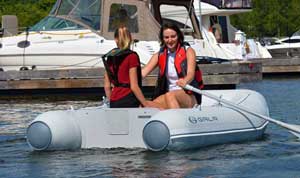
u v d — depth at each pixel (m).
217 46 50.25
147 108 20.47
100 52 44.25
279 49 85.94
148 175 17.56
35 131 20.98
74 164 19.14
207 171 18.02
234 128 22.05
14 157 20.45
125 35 21.03
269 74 63.38
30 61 45.28
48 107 36.47
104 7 45.47
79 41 44.72
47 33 45.53
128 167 18.53
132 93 21.06
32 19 109.00
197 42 48.66
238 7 59.59
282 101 38.72
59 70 42.78
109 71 21.23
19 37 45.88
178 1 51.75
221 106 22.22
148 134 20.11
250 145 21.92
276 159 19.64
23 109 35.47
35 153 20.94
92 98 42.09
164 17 54.34
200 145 20.84
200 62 46.56
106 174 17.80
